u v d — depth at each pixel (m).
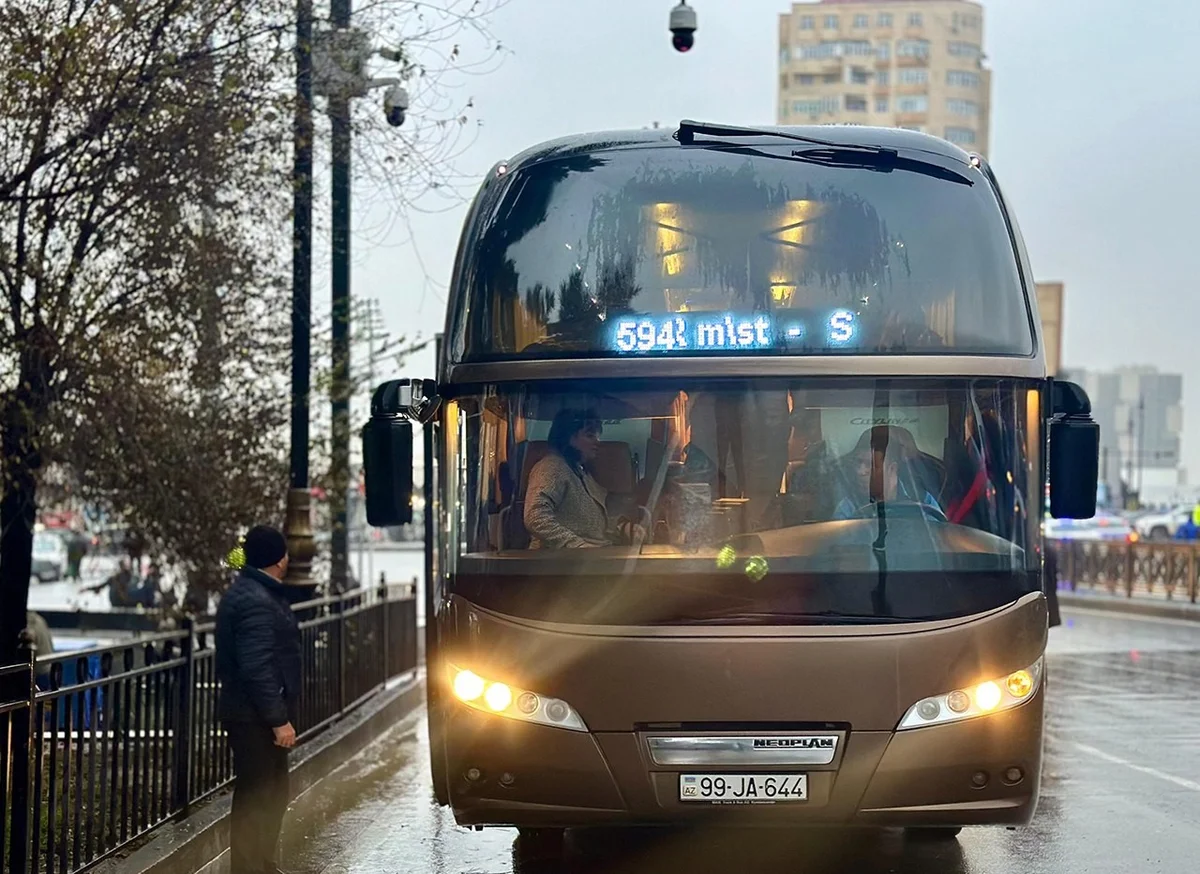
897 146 7.25
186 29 10.59
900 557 6.60
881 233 7.03
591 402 6.86
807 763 6.45
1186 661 19.80
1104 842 8.70
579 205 7.12
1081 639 22.94
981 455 6.81
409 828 9.45
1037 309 7.33
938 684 6.49
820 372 6.81
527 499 6.78
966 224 7.07
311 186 12.10
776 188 7.11
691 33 14.86
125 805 7.50
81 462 11.55
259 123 11.28
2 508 11.22
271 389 13.88
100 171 10.41
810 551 6.61
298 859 8.55
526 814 6.61
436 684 7.72
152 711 7.99
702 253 7.00
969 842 8.70
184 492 12.51
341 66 11.48
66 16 10.12
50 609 27.64
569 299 6.98
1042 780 10.89
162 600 13.44
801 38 142.12
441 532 7.39
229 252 11.83
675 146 7.26
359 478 16.03
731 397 6.81
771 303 6.93
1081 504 7.09
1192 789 10.49
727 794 6.46
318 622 12.07
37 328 10.51
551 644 6.55
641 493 6.74
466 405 7.05
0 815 6.00
